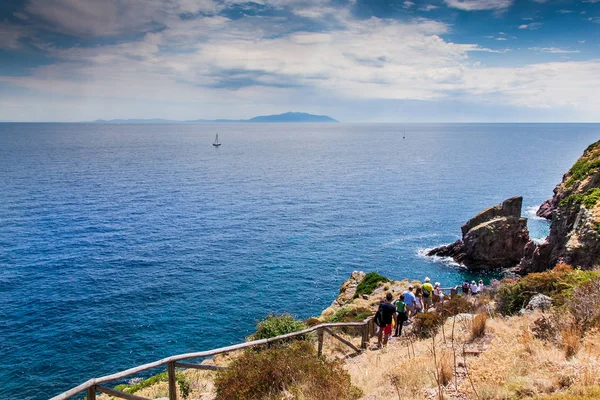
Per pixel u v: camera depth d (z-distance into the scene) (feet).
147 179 400.67
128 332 127.03
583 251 106.42
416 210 287.69
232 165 540.93
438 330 49.78
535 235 225.15
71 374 107.04
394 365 36.65
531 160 608.60
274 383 32.83
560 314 37.70
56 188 336.70
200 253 195.72
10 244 196.44
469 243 187.42
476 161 598.75
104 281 161.58
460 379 27.61
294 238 222.28
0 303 141.49
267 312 142.41
